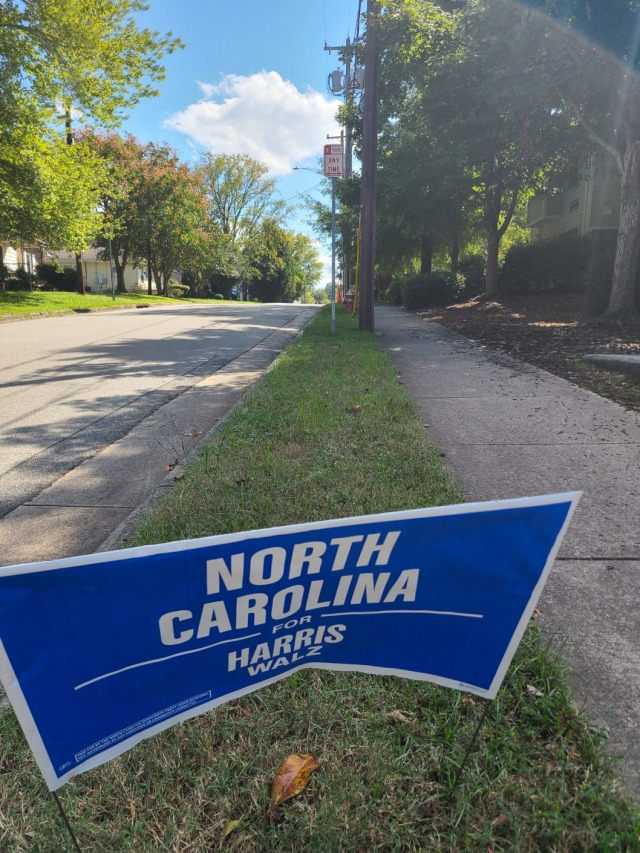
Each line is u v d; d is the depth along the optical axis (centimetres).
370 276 1308
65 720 135
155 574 130
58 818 173
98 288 5238
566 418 559
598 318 1270
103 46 1894
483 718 176
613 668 226
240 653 147
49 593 125
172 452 519
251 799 179
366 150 1250
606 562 298
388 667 159
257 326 1631
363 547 140
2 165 1889
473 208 2120
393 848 163
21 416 643
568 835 163
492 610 154
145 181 3566
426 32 1381
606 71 1066
